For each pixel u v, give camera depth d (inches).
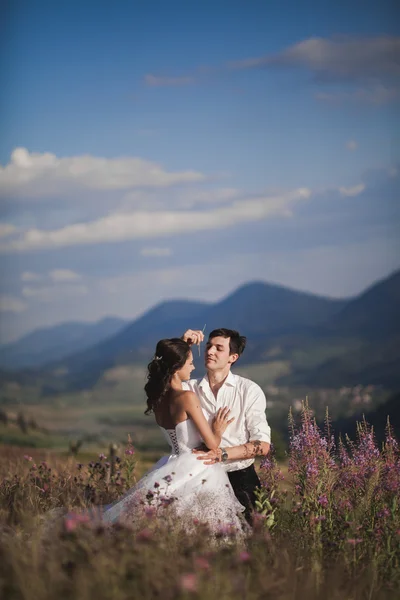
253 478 200.4
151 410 205.9
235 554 147.1
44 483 239.8
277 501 190.7
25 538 165.0
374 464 205.5
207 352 199.6
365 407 3120.1
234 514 184.2
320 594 144.9
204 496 182.9
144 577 128.8
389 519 188.5
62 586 126.9
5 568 134.9
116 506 190.4
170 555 143.7
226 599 125.2
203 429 191.6
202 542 150.6
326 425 213.8
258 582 138.0
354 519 183.3
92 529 146.0
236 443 200.1
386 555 171.5
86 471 255.1
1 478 255.6
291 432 211.0
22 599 125.3
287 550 165.0
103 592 124.0
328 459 207.0
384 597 153.7
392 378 5103.3
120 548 140.3
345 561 163.2
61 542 142.9
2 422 1919.3
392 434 212.1
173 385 200.8
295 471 208.4
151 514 159.3
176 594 120.6
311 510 193.8
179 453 195.6
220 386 203.3
